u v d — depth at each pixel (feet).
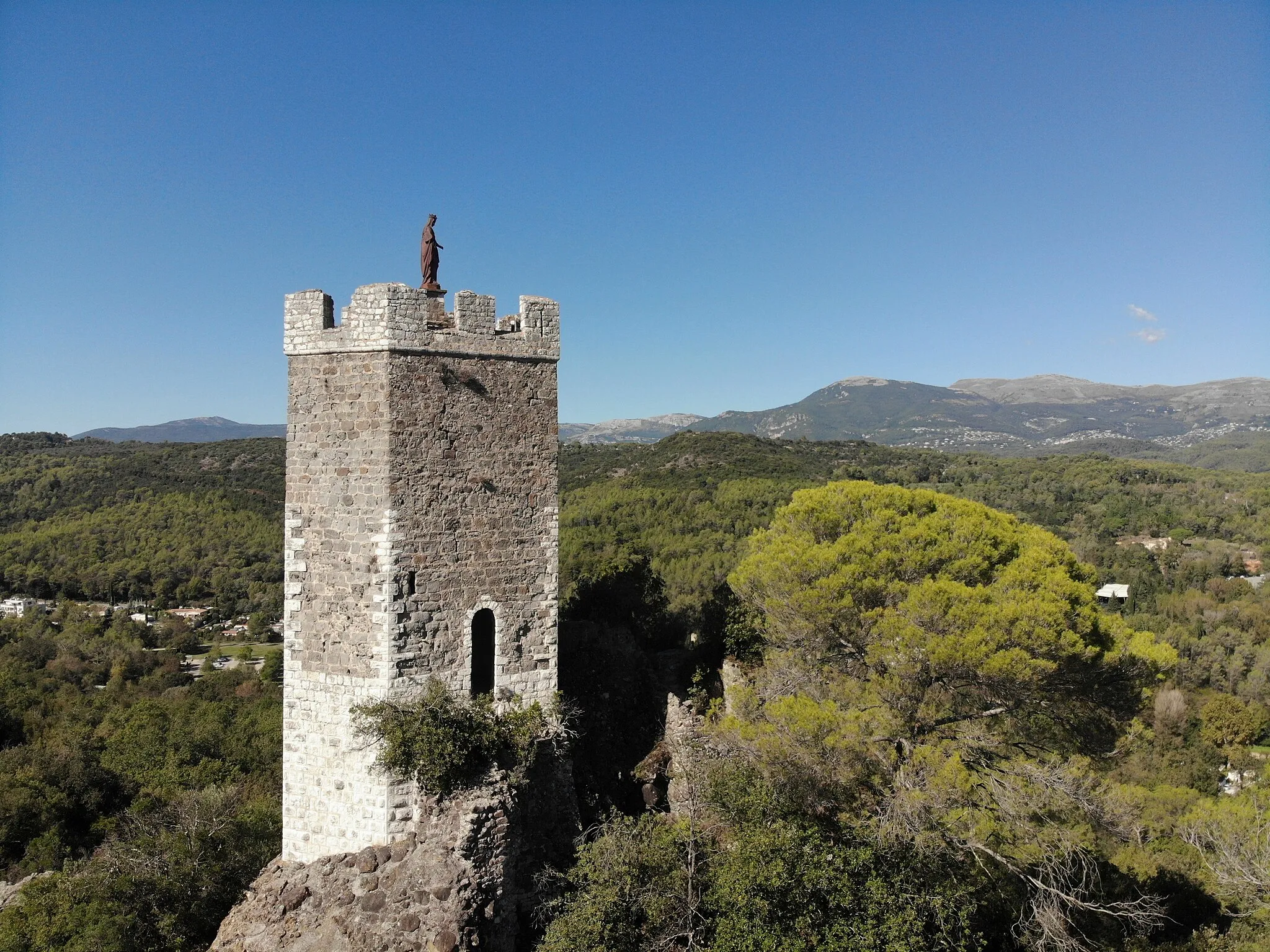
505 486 66.74
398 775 59.88
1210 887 90.27
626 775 79.05
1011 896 72.02
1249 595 271.08
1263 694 210.59
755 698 76.69
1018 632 65.62
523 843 62.85
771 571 82.53
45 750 142.10
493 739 61.00
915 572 77.51
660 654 91.35
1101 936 77.92
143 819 98.99
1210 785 153.17
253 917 58.70
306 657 63.16
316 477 63.05
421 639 62.64
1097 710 75.61
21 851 123.85
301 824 62.95
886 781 69.10
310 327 63.16
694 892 58.59
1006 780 71.51
